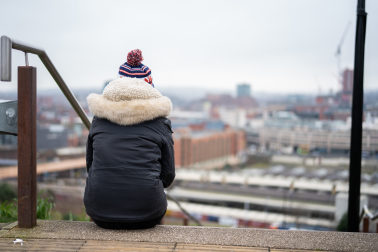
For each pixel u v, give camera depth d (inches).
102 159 85.8
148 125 87.4
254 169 3619.6
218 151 4158.5
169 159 90.9
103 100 86.7
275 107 5032.0
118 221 85.7
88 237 83.5
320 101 4114.2
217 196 2564.0
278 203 2336.4
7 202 143.3
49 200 154.7
